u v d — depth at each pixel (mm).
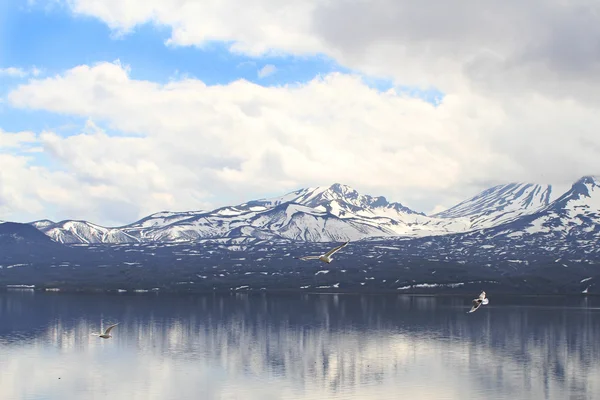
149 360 126125
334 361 126625
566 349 141875
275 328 178750
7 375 111562
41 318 199500
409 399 97188
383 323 192250
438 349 141625
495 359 129250
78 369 116875
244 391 101500
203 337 159000
